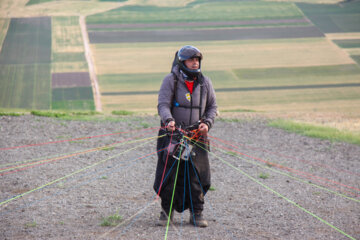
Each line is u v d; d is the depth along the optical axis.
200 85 13.48
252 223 15.11
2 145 29.11
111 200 17.62
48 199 17.27
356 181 24.03
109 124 40.25
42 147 29.05
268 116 56.84
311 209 17.47
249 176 22.95
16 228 13.39
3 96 167.75
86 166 24.17
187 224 14.42
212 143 34.34
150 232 13.27
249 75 199.62
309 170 26.38
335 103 163.75
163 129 13.78
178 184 13.72
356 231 14.58
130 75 198.88
